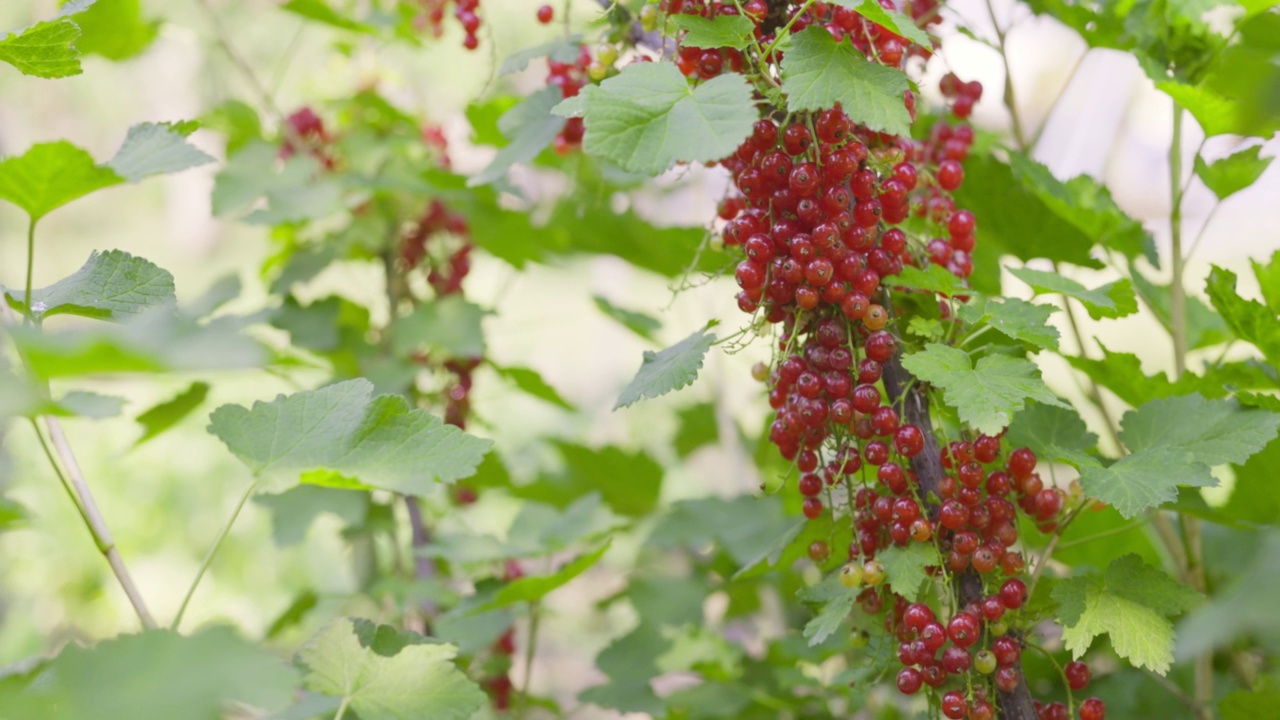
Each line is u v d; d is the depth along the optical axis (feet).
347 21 4.50
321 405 3.31
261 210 4.26
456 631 4.02
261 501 4.21
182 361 2.84
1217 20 3.65
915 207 3.57
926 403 3.31
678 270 4.56
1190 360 4.05
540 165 4.42
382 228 4.58
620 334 11.78
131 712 2.93
